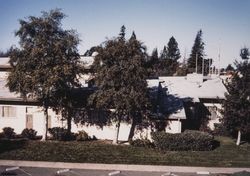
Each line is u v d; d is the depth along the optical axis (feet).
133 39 93.61
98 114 106.01
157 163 81.51
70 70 91.20
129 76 89.92
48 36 92.73
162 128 104.53
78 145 95.66
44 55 91.76
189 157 87.71
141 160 83.46
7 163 77.36
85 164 78.74
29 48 91.86
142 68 90.17
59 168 75.15
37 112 108.06
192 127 123.03
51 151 88.22
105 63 93.40
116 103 90.48
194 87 131.13
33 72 91.97
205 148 95.20
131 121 104.53
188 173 74.59
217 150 95.96
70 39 92.84
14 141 97.71
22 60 92.07
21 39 92.12
